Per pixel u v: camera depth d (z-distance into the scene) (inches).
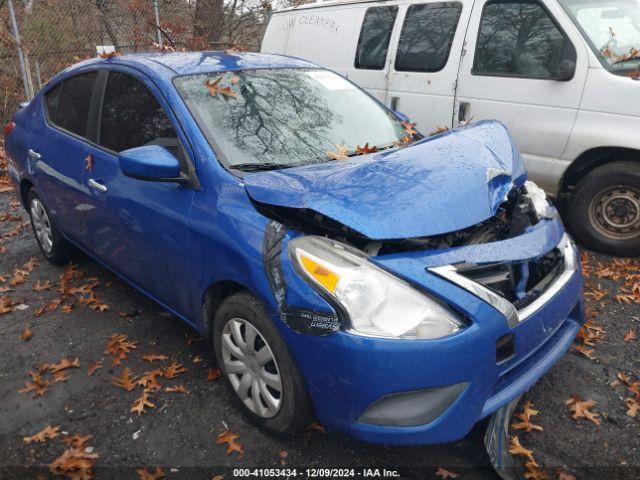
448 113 210.1
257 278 93.7
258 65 140.3
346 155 121.1
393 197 93.0
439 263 87.5
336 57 250.7
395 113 150.3
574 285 105.2
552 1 181.5
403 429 85.1
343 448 101.4
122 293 162.4
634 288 155.1
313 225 96.8
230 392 110.2
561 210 202.7
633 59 173.2
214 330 109.5
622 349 129.4
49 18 357.1
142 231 123.4
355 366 83.7
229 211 101.3
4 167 291.4
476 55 200.8
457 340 82.8
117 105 137.7
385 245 93.4
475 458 98.3
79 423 110.2
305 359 89.4
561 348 103.4
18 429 109.5
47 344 137.6
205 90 124.1
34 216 183.8
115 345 133.7
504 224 109.0
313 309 86.2
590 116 174.1
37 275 177.2
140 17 384.8
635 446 100.3
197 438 105.0
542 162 187.0
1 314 153.2
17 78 354.6
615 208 174.6
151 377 120.5
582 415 107.3
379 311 84.1
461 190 96.7
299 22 270.7
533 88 185.5
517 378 94.5
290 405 94.8
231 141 115.0
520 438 103.0
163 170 107.1
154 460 100.3
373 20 236.8
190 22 414.6
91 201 140.9
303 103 132.5
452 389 84.3
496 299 86.7
